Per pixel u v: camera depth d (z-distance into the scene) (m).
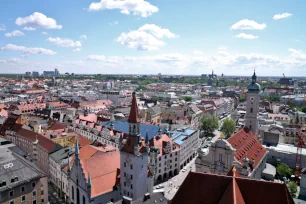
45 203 90.25
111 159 94.81
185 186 62.78
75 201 91.44
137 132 85.38
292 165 136.25
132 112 84.69
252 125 139.25
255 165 102.94
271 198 55.12
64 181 109.12
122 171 87.62
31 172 86.75
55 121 180.12
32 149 141.88
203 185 61.03
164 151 128.00
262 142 158.12
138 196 84.56
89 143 136.88
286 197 54.22
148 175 90.50
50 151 126.62
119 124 168.75
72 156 113.94
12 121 175.50
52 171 122.50
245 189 57.62
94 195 81.62
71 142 140.88
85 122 175.50
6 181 79.00
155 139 129.50
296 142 172.00
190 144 155.00
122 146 88.81
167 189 116.31
